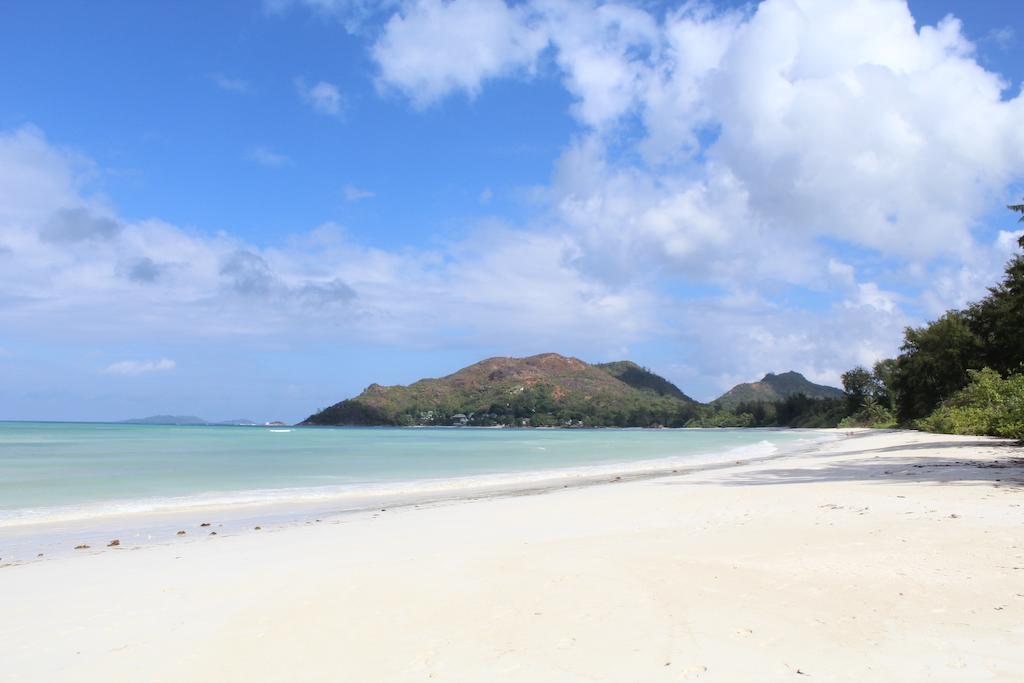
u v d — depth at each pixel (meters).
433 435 108.44
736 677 4.81
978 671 4.73
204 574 9.02
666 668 5.04
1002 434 35.59
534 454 45.53
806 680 4.70
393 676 5.12
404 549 10.45
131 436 85.06
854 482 17.80
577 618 6.39
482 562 9.08
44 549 11.78
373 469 31.61
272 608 7.17
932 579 7.18
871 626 5.83
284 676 5.22
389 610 6.93
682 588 7.28
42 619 7.00
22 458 38.53
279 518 15.55
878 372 117.19
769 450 47.53
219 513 16.55
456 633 6.12
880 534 9.67
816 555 8.55
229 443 63.75
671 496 16.17
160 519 15.55
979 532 9.45
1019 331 51.75
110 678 5.31
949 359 67.44
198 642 6.14
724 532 10.62
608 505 15.05
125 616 7.05
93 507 17.48
